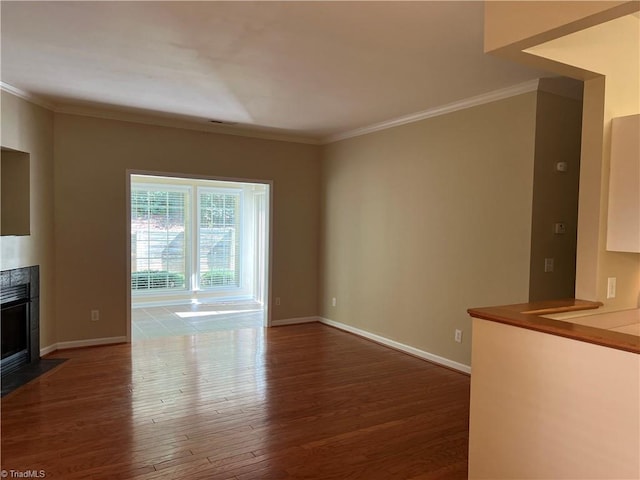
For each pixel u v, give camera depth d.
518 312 2.24
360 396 3.73
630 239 2.56
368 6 2.41
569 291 4.04
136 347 5.10
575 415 1.82
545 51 2.32
